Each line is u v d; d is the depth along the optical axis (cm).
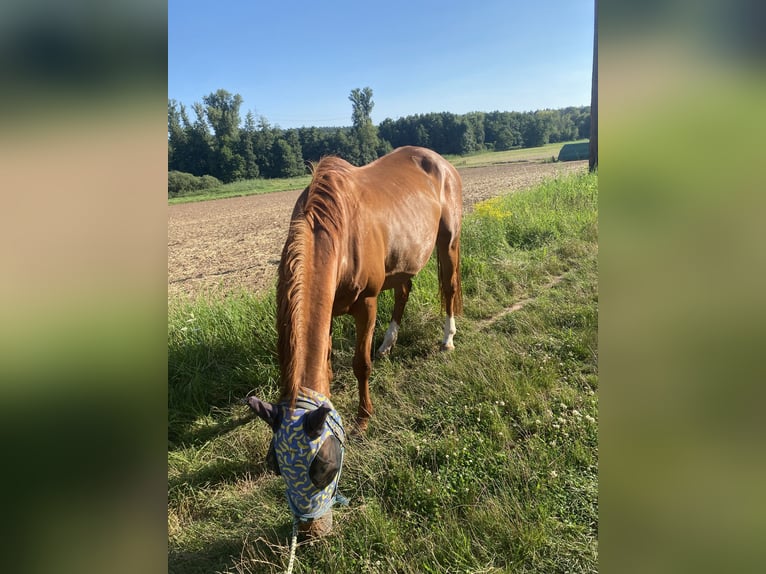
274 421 180
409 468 257
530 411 305
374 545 218
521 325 421
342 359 396
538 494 235
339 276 260
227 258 941
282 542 226
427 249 364
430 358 388
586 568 196
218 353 387
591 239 664
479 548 210
